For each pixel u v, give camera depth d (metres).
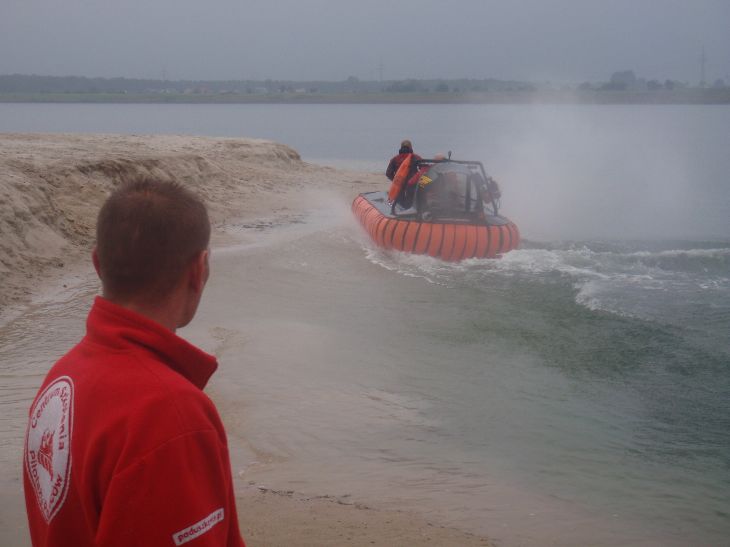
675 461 5.67
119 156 16.44
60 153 15.91
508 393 7.02
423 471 5.38
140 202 1.82
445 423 6.29
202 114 149.38
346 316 9.42
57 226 12.17
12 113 122.62
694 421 6.43
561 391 7.09
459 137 68.31
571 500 4.99
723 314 9.64
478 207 13.18
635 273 11.97
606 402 6.86
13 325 8.63
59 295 9.88
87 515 1.62
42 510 1.73
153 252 1.79
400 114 171.75
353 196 20.77
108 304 1.78
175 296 1.86
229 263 12.03
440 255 12.64
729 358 8.02
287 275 11.48
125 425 1.58
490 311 9.80
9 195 11.41
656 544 4.42
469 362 7.85
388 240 13.05
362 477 5.24
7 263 10.37
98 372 1.68
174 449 1.56
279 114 161.25
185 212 1.84
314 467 5.39
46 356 7.60
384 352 8.07
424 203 13.29
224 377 7.09
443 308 9.91
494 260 12.72
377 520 4.53
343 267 12.16
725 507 4.93
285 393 6.77
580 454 5.77
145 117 119.06
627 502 4.99
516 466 5.52
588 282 11.30
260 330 8.63
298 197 19.66
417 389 7.04
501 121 121.06
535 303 10.20
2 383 6.77
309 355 7.84
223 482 1.64
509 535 4.44
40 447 1.74
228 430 5.96
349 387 7.01
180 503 1.54
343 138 65.75
